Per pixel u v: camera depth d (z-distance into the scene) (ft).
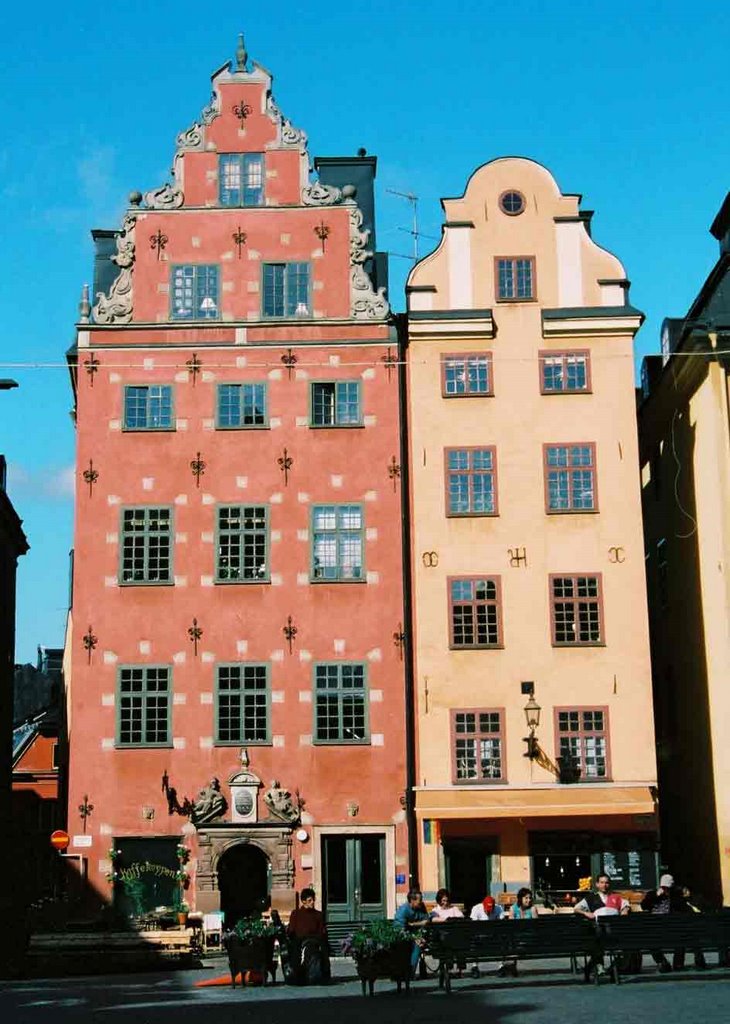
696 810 133.49
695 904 125.08
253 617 126.93
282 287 133.18
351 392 131.44
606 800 122.72
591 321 131.54
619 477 129.49
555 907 116.06
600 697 125.70
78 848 122.42
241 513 128.88
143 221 133.90
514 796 123.13
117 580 127.34
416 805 122.72
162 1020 66.95
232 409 130.82
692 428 134.62
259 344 131.75
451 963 80.28
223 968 107.04
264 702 125.49
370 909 122.42
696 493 133.59
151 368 131.23
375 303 132.77
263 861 126.00
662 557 147.54
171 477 129.29
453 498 129.39
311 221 134.31
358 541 128.77
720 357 126.82
